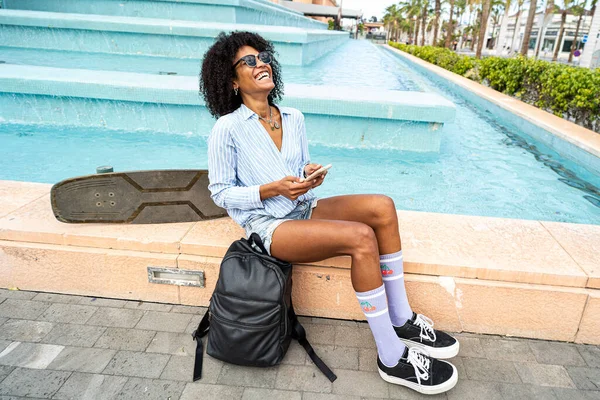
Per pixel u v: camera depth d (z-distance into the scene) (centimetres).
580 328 198
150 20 1071
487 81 980
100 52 1034
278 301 166
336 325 212
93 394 166
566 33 4238
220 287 171
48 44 1037
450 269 198
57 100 503
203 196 229
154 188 222
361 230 162
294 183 163
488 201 369
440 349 180
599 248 215
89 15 1095
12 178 379
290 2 3569
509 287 195
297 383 175
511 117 641
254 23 1373
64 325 204
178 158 437
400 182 402
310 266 206
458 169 441
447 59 1373
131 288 221
